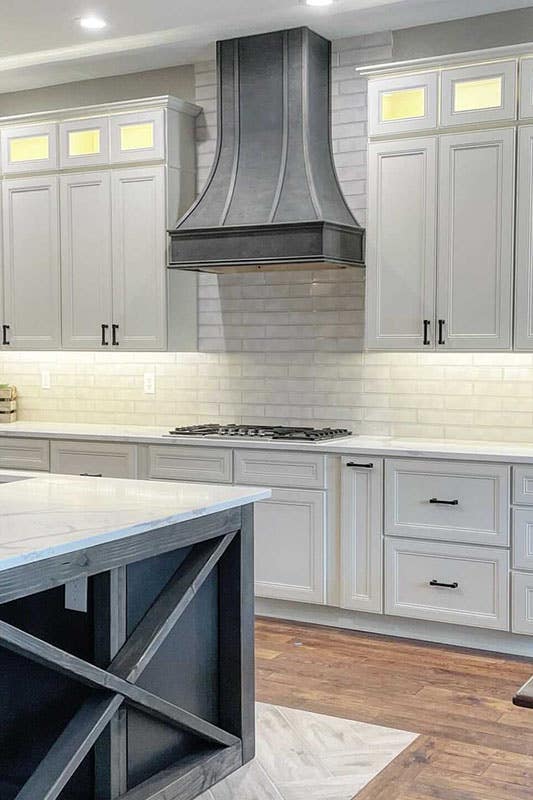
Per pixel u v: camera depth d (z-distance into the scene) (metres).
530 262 4.43
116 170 5.41
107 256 5.46
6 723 2.80
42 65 5.61
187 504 2.96
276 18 4.85
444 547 4.46
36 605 2.81
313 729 3.55
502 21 4.76
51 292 5.66
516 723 3.60
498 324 4.51
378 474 4.59
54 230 5.62
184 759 3.06
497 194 4.48
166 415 5.78
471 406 4.94
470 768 3.23
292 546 4.83
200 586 3.11
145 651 2.77
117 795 2.77
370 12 4.75
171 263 5.04
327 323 5.27
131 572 2.84
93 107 5.43
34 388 6.21
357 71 4.77
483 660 4.33
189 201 5.50
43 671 2.75
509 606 4.33
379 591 4.62
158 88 5.69
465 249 4.57
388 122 4.71
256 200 4.90
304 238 4.67
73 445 5.36
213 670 3.23
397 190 4.72
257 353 5.48
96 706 2.64
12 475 4.58
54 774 2.48
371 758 3.30
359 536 4.66
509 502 4.30
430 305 4.67
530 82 4.39
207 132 5.53
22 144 5.77
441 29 4.90
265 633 4.74
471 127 4.53
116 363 5.93
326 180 4.99
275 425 5.45
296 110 4.98
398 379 5.11
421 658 4.36
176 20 4.89
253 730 3.31
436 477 4.46
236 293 5.52
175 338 5.40
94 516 2.74
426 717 3.66
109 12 4.77
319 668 4.22
